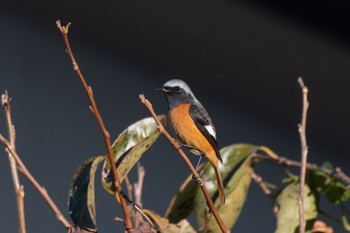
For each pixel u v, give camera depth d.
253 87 14.32
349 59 13.23
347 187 7.71
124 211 5.84
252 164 7.88
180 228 6.76
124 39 13.70
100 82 13.79
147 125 6.48
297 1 12.38
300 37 12.95
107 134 5.66
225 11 12.59
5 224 12.50
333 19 12.52
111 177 6.23
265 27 12.86
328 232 7.76
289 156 14.69
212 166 7.89
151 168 13.45
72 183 6.15
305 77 13.95
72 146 13.35
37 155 13.09
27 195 12.70
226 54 13.67
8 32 13.48
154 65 14.23
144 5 12.70
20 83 13.34
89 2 12.79
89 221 6.03
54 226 12.72
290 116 14.74
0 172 12.68
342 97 14.20
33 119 13.21
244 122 14.55
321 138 15.02
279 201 7.79
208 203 6.09
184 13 12.75
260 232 13.72
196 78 14.38
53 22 13.63
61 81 13.62
